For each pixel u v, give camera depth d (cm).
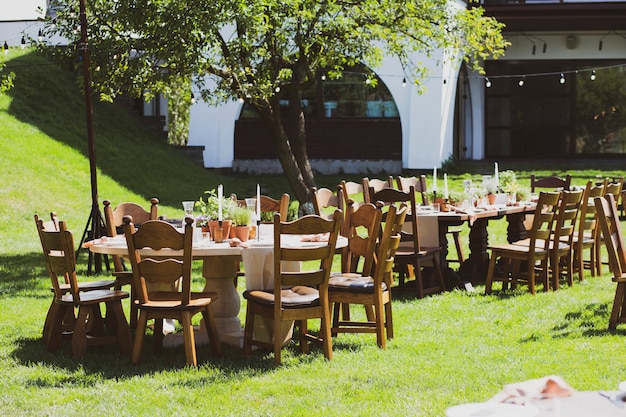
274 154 2069
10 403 493
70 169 1530
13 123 1596
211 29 1042
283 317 577
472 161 2167
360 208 677
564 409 210
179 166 1831
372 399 488
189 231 564
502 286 870
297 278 577
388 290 645
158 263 566
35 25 1781
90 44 1080
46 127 1652
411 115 2002
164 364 581
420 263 852
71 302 607
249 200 655
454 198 928
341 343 638
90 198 1451
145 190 1600
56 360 595
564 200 845
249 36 1113
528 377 525
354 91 2069
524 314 736
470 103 2308
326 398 491
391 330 651
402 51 1331
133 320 695
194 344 597
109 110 1922
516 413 205
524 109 2317
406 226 893
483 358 580
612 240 652
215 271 660
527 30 2128
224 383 528
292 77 1309
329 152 2077
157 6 1041
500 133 2322
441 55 1973
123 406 484
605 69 2272
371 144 2062
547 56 2234
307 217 573
